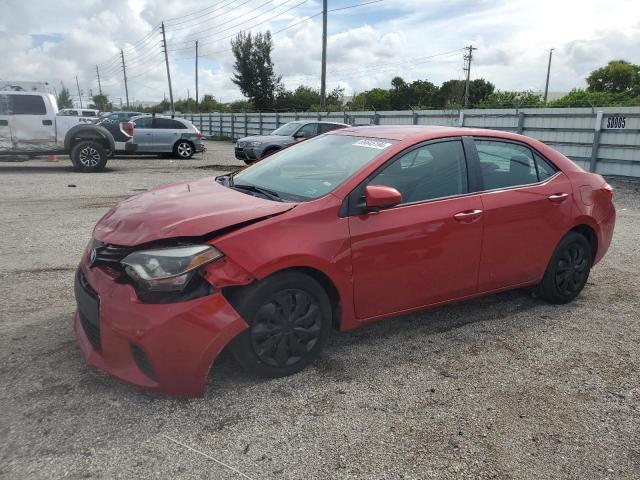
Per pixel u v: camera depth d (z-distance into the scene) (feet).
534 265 14.08
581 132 47.44
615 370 11.60
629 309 15.19
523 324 13.92
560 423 9.57
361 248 10.87
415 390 10.48
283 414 9.48
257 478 7.88
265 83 195.93
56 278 16.42
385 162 11.60
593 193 15.15
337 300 11.04
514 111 53.31
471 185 12.76
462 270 12.57
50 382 10.14
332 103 183.83
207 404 9.68
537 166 14.34
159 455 8.29
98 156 46.09
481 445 8.86
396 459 8.43
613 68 151.23
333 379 10.75
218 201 10.94
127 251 9.53
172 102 179.93
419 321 13.89
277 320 10.23
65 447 8.36
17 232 22.38
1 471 7.78
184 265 9.09
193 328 9.08
